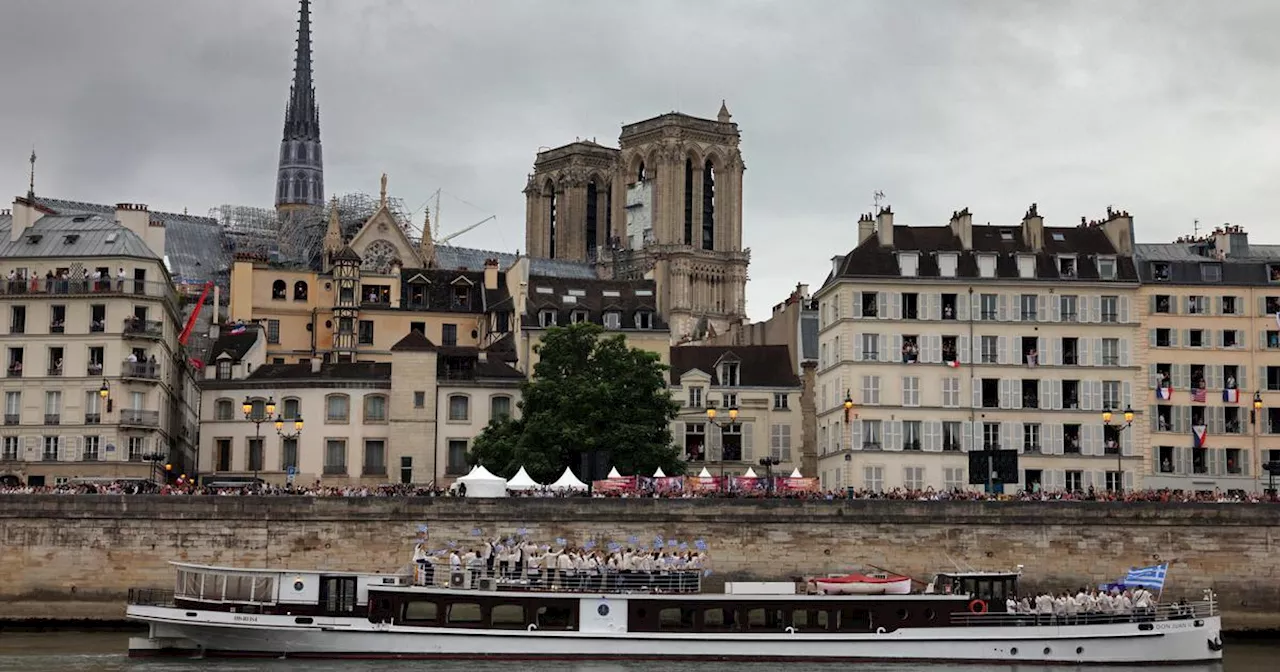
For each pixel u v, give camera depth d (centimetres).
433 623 9156
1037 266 13475
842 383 13275
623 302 15962
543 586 9312
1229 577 10944
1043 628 9288
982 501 10981
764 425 15338
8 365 13038
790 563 10919
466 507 10838
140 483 12169
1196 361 13438
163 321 13450
